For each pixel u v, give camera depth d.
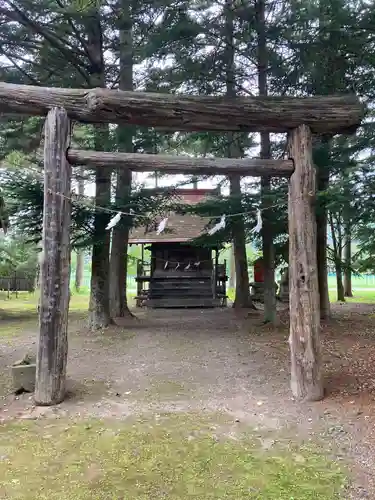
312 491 3.10
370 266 11.03
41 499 3.00
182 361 6.99
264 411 4.70
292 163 5.33
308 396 4.97
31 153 11.83
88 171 10.10
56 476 3.32
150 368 6.57
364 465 3.46
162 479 3.28
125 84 10.59
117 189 10.18
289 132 5.42
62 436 4.09
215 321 11.53
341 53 8.45
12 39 9.20
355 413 4.51
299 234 5.20
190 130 5.49
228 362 6.88
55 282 4.99
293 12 8.20
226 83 9.87
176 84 9.48
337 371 6.14
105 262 10.20
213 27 8.82
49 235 5.00
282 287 16.22
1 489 3.13
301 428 4.23
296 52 8.70
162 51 8.66
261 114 5.20
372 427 4.14
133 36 10.26
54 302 4.98
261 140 9.67
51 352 4.95
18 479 3.28
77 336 9.16
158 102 5.11
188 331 9.79
